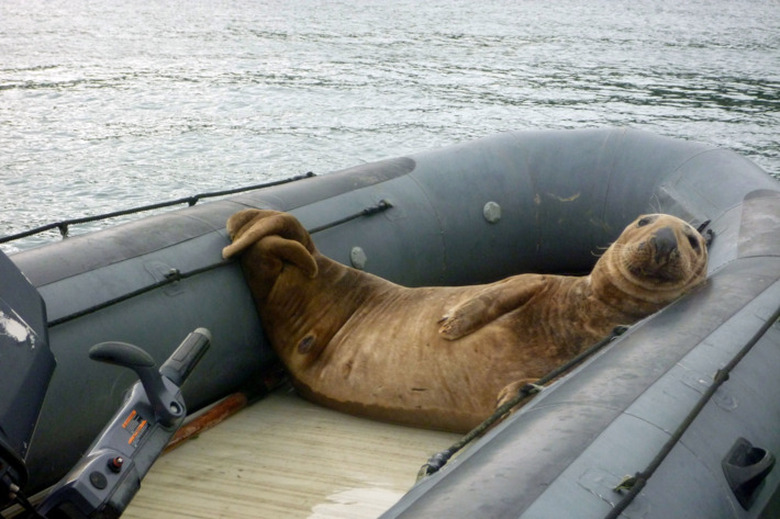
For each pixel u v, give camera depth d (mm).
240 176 12570
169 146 14047
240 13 37312
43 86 18672
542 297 3998
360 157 13836
